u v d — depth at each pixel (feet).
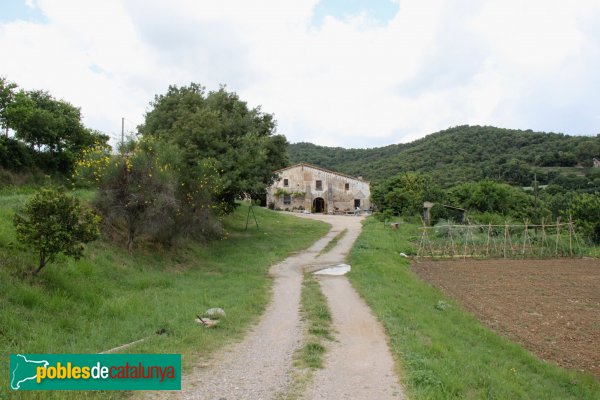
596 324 40.55
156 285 41.45
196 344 24.70
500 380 23.86
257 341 26.81
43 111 95.96
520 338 36.37
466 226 94.89
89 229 31.04
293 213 169.07
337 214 178.91
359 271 55.88
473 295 51.55
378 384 20.21
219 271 54.70
